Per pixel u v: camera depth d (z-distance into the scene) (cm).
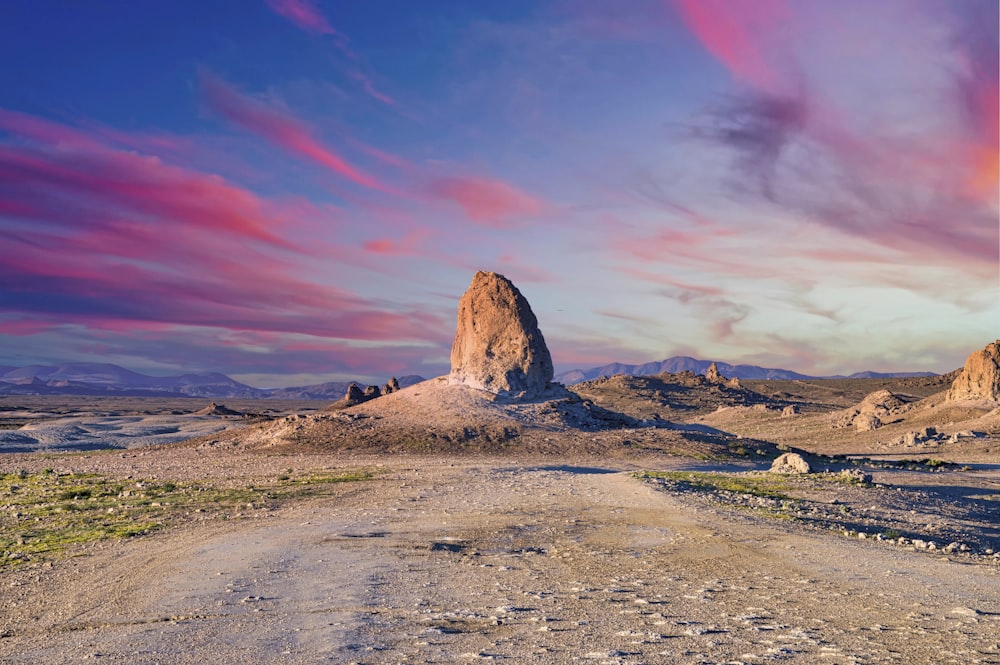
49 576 1819
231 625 1224
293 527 2456
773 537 2142
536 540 2111
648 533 2216
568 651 995
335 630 1154
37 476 5309
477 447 6406
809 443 10888
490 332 8306
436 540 2125
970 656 954
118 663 1020
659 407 19800
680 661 938
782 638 1060
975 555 1991
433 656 985
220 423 14475
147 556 2019
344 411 8031
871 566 1702
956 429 9569
